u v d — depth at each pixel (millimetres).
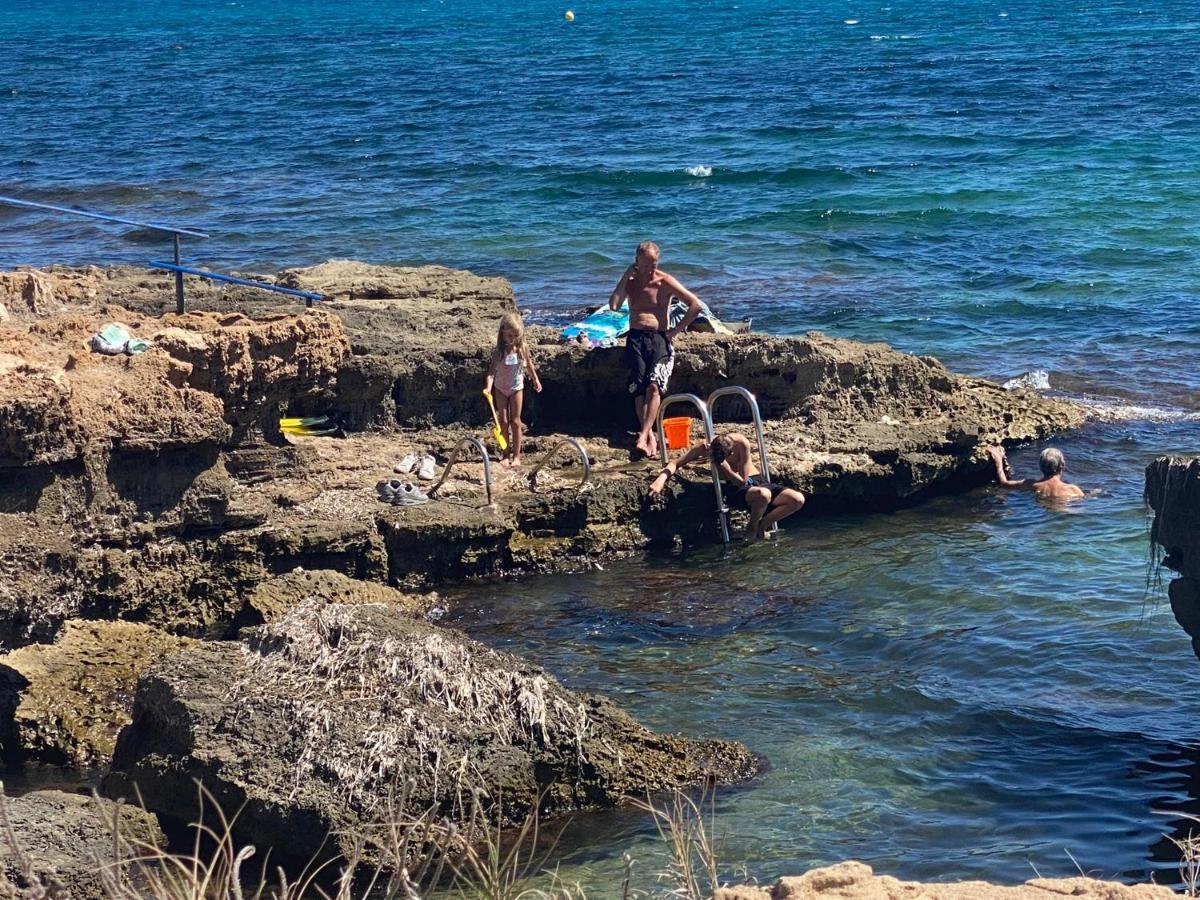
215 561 11164
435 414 14148
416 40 100750
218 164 39906
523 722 8031
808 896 5402
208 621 11094
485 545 12062
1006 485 14375
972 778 8391
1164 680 9742
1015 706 9375
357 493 12320
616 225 29203
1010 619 10852
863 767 8539
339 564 11609
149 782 7891
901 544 12711
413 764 7625
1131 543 12484
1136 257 25016
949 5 131625
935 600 11328
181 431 10797
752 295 22828
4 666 9250
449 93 60375
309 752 7637
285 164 39562
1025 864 7344
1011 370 18516
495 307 16625
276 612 10508
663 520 12852
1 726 9031
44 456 10227
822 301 22344
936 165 36781
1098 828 7750
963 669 9992
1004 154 38281
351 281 16969
